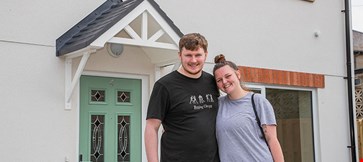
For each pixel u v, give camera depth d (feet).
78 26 16.65
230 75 11.07
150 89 18.29
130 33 15.28
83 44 14.30
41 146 15.52
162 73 18.47
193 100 10.69
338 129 24.41
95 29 15.07
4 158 14.88
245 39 21.33
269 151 10.87
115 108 17.63
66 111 16.11
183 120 10.57
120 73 17.76
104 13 16.78
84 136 16.81
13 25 15.43
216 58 11.82
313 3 24.17
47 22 16.05
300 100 23.48
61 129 15.97
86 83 17.01
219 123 10.91
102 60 17.16
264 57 21.91
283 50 22.67
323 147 23.68
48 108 15.75
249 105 11.03
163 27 15.89
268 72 21.90
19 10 15.58
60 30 16.30
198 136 10.48
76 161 16.26
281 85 22.53
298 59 23.22
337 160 24.16
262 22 22.02
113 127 17.53
